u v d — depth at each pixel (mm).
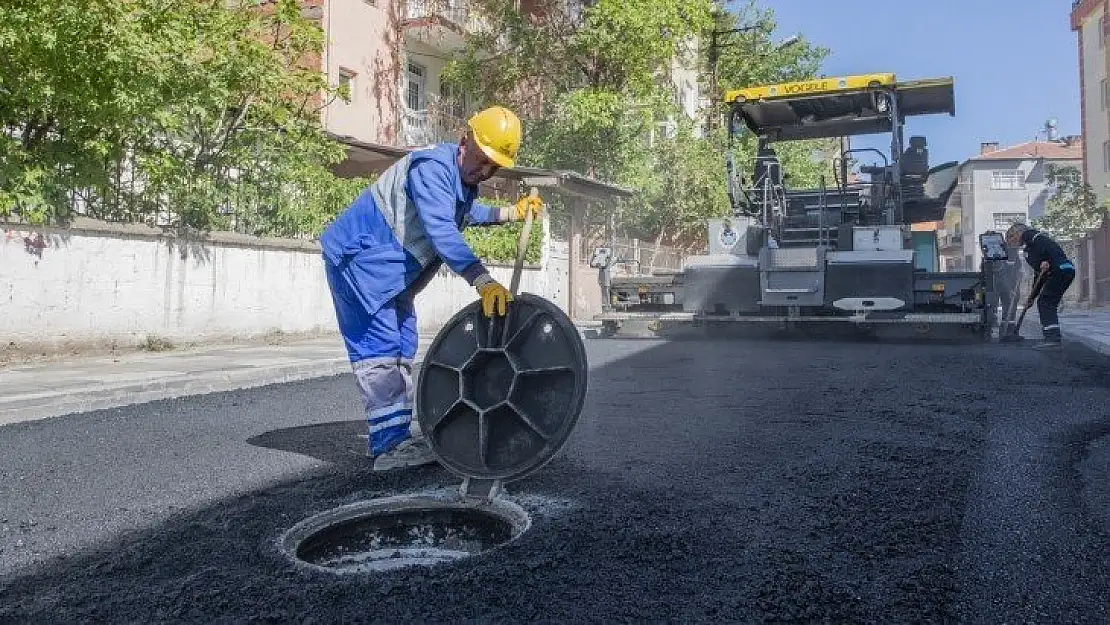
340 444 4207
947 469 3391
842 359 8133
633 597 2072
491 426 3107
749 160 11906
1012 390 5703
